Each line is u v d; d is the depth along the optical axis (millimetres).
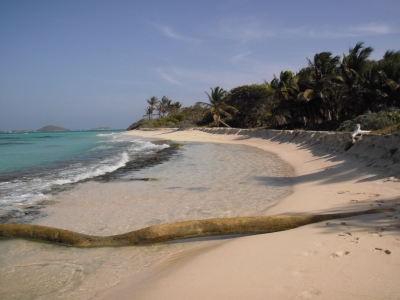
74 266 4828
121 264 4863
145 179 12469
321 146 19312
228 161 18391
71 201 9031
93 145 37688
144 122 111938
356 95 33281
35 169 15875
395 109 23297
